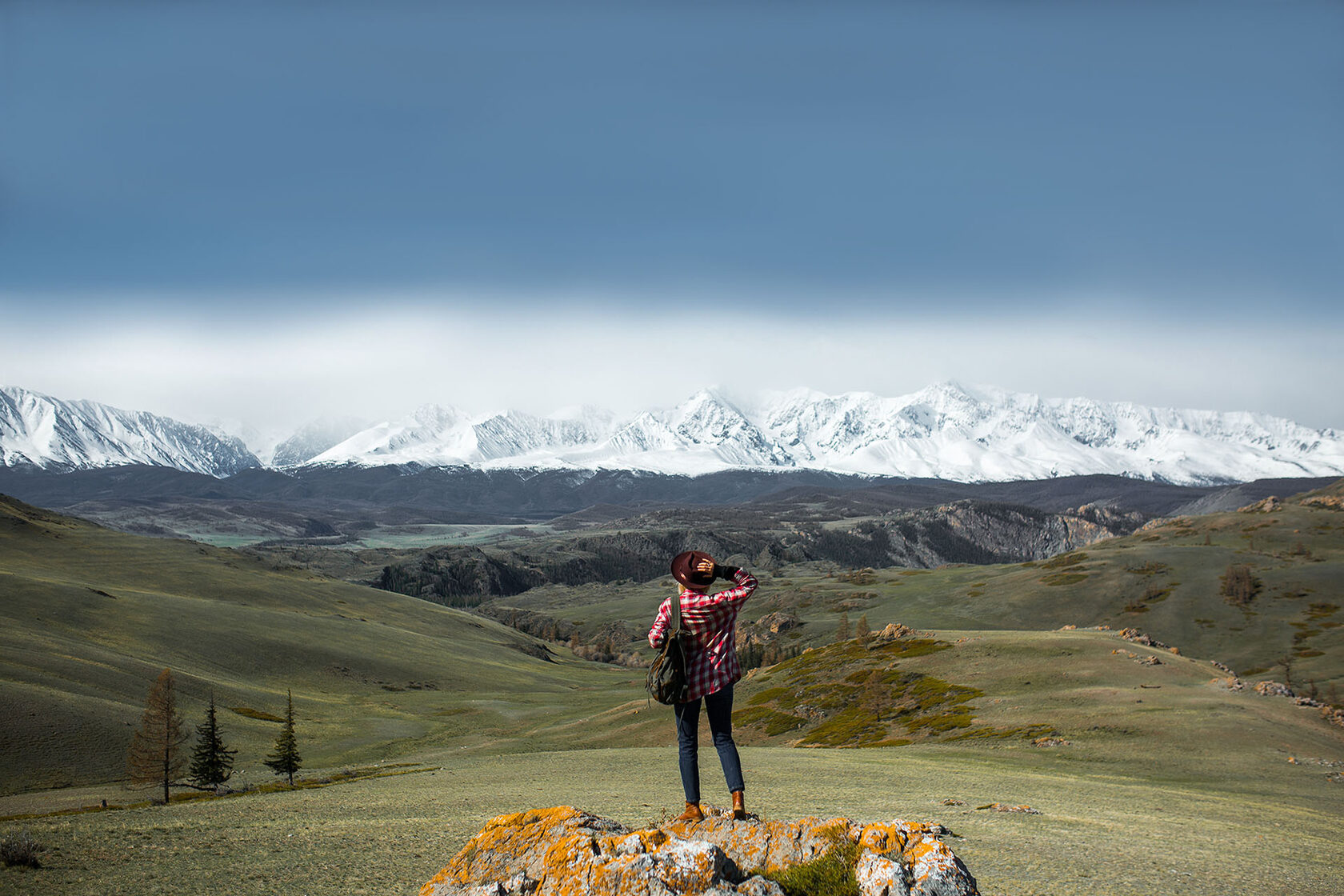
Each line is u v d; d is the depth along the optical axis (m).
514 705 198.62
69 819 39.09
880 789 50.41
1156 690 99.19
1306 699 96.62
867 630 170.25
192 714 143.75
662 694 10.55
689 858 9.93
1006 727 89.31
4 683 125.19
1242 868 24.02
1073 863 23.27
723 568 10.77
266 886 22.52
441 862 25.36
